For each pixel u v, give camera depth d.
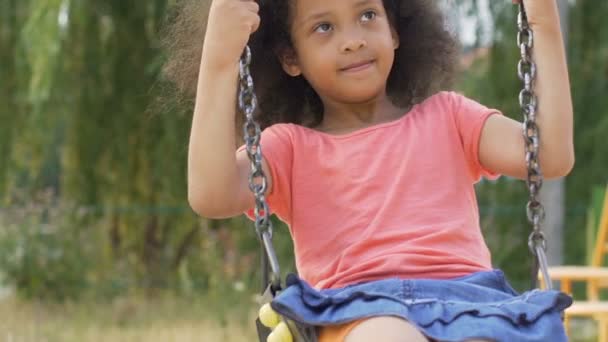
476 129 2.47
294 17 2.52
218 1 2.35
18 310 9.38
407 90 2.83
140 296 10.08
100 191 10.09
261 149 2.49
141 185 10.11
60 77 9.38
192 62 2.75
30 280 9.88
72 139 9.79
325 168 2.45
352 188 2.41
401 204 2.37
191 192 2.37
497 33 8.67
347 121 2.59
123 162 9.84
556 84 2.37
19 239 9.93
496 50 8.66
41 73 8.98
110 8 9.48
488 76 8.70
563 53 2.39
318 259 2.40
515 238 8.88
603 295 8.66
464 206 2.40
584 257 9.05
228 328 8.47
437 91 2.91
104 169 9.94
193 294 9.73
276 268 2.24
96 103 9.59
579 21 9.12
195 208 2.37
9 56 9.58
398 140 2.46
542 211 2.34
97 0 9.42
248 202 2.44
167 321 8.86
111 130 9.70
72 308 9.48
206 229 10.09
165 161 9.67
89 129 9.67
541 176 2.33
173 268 10.32
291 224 2.49
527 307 2.10
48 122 9.66
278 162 2.48
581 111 9.18
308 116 2.80
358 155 2.45
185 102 2.81
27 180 10.96
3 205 10.17
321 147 2.49
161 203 10.20
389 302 2.08
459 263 2.30
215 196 2.35
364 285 2.22
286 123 2.71
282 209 2.51
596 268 5.93
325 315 2.12
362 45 2.46
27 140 9.79
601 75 9.18
